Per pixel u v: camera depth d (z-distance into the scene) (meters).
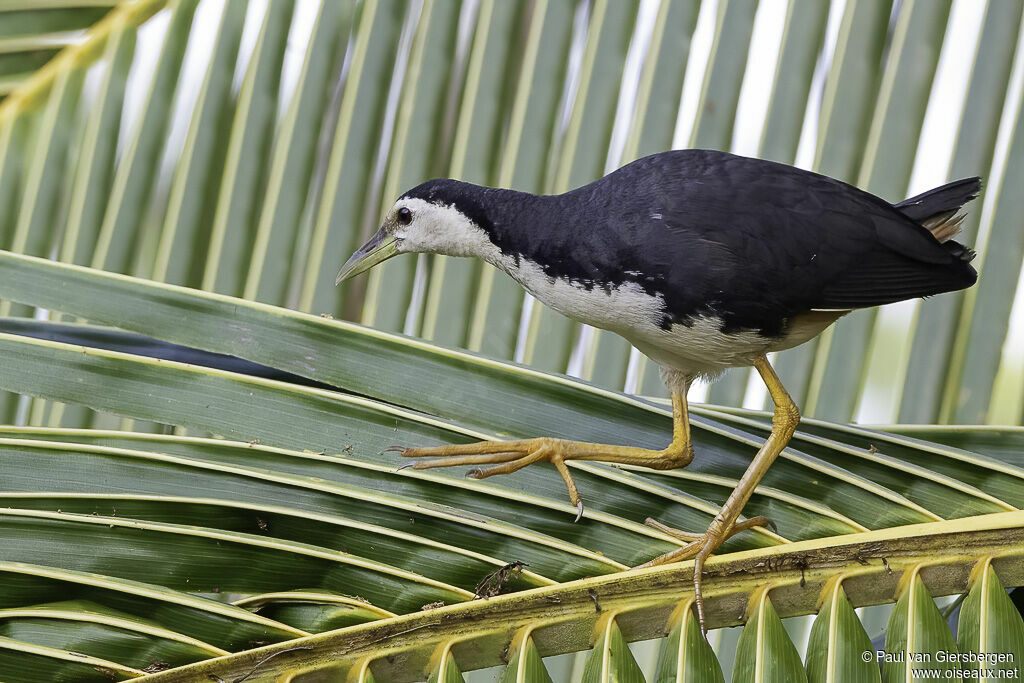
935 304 5.85
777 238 4.92
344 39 6.25
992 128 5.84
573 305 5.25
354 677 3.72
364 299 6.38
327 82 6.22
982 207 5.95
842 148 5.93
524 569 3.87
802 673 3.70
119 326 4.33
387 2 6.22
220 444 4.09
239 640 3.71
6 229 6.31
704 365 5.48
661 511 4.36
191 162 6.17
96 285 4.34
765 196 4.99
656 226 4.93
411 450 4.32
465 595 3.80
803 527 4.18
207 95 6.20
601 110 6.09
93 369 4.25
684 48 6.03
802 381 6.07
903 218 5.17
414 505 3.97
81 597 3.73
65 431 4.07
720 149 5.98
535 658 3.73
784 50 5.96
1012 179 5.74
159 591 3.65
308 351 4.39
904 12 5.86
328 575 3.87
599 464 4.52
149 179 6.20
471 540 3.98
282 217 6.16
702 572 3.96
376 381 4.43
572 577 3.93
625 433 4.79
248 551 3.85
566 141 6.12
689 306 4.98
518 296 6.18
